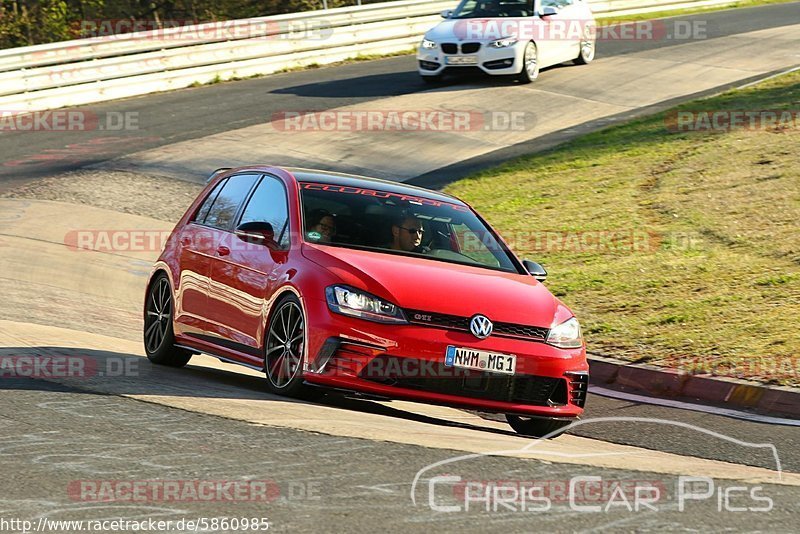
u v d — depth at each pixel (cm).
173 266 3216
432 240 2884
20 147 7631
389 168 7012
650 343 3731
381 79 9681
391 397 2480
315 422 2305
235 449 2012
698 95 8500
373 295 2519
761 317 3834
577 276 4619
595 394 3444
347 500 1708
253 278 2798
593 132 7531
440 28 9106
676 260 4659
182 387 2723
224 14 15025
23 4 13712
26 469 1819
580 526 1638
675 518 1720
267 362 2694
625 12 13062
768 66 9519
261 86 9631
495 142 7606
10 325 3622
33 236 5597
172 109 8769
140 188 6606
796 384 3191
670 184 5884
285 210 2858
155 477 1802
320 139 7638
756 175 5744
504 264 2933
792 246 4606
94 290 4722
